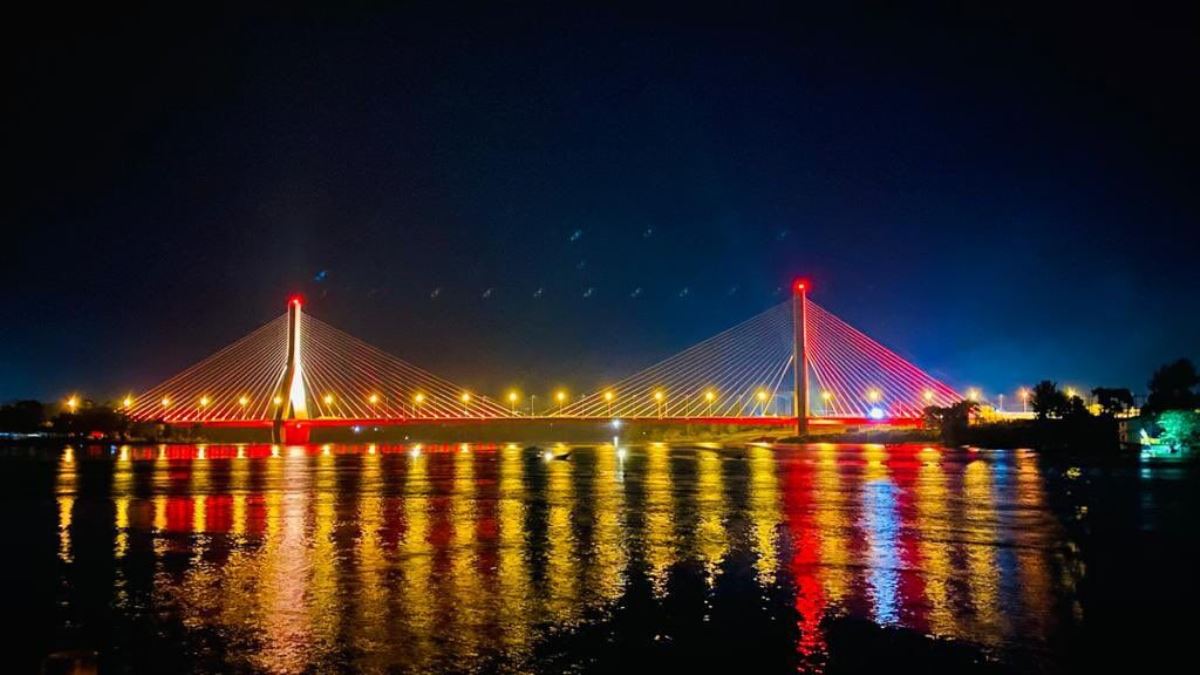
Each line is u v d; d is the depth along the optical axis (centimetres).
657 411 15762
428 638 2102
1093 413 11038
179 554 3170
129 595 2541
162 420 15850
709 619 2244
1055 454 9394
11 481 6644
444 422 14938
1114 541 3359
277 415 14562
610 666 1914
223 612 2347
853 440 13300
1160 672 1856
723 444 15000
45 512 4491
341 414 15312
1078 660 1934
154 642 2105
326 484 6184
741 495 5125
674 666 1911
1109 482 5825
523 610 2334
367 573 2789
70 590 2612
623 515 4169
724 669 1892
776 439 14612
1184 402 9625
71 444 14812
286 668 1919
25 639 2145
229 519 4116
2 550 3288
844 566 2877
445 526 3809
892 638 2086
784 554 3091
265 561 3011
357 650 2023
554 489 5622
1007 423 11662
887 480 6156
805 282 14350
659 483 6059
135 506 4762
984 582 2630
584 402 16012
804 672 1877
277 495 5331
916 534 3534
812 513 4219
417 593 2520
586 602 2414
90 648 2066
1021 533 3566
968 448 11344
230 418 15788
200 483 6350
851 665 1916
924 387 14475
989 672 1864
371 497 5147
